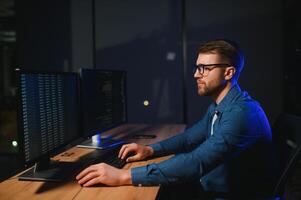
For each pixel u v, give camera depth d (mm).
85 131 1739
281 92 3262
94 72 1823
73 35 3576
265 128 1383
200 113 3402
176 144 1741
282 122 1539
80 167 1457
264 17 3248
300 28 3227
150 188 1200
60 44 3604
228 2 3295
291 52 3240
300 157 1254
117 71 2143
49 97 1357
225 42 1409
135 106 3514
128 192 1159
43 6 3602
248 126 1311
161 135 2297
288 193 2736
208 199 1457
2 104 7129
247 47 3291
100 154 1689
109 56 3533
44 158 1352
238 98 1405
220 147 1258
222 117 1378
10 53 8383
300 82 3270
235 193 1423
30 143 1200
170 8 3391
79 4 3545
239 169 1396
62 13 3578
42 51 3637
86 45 3562
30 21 3633
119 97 2191
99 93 1892
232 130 1284
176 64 3416
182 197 2018
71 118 1584
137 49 3480
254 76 3299
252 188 1410
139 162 1579
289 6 3199
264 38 3258
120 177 1222
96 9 3520
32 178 1291
